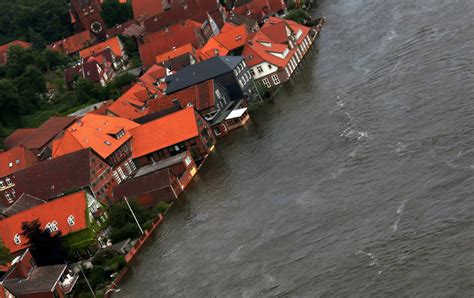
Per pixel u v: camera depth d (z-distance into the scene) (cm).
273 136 15050
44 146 17700
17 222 13612
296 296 9862
